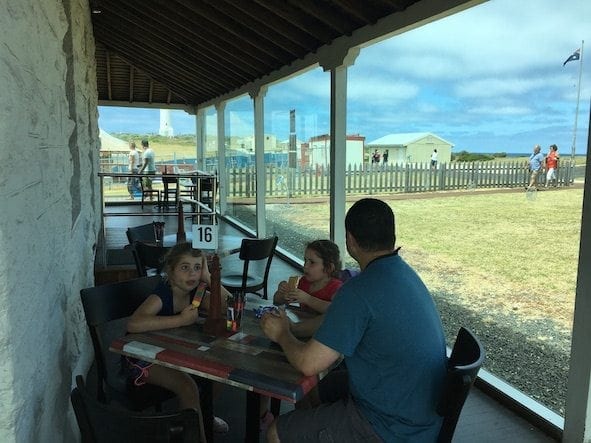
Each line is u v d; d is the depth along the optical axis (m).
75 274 2.73
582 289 2.31
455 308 3.98
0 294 1.12
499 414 2.74
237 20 5.13
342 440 1.59
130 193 12.62
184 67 8.82
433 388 1.55
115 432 1.34
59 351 1.96
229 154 10.38
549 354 3.28
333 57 4.70
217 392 2.46
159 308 2.15
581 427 2.34
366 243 1.64
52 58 2.08
